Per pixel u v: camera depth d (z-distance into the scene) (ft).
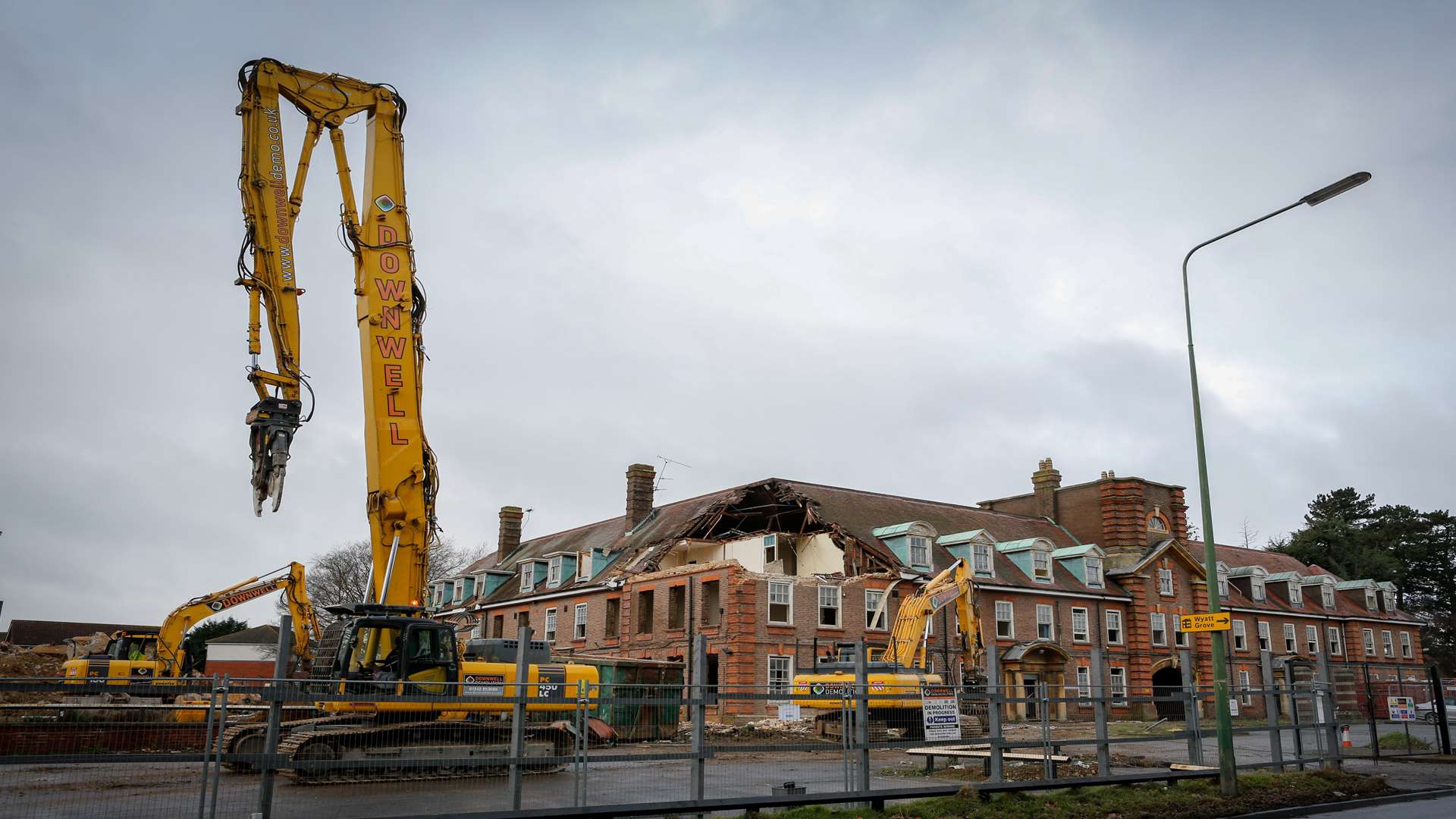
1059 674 156.56
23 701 82.02
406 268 66.18
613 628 158.81
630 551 168.45
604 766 67.05
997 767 54.49
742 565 147.54
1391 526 299.58
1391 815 55.83
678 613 142.61
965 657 127.54
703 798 44.32
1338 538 287.69
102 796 48.42
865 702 50.16
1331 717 75.92
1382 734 124.06
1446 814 56.49
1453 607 297.12
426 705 47.39
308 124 64.90
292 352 60.39
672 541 157.79
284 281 61.11
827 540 153.69
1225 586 195.62
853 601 142.00
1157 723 135.23
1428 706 144.25
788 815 45.19
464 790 52.31
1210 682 178.81
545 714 62.95
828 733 96.07
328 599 263.29
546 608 177.17
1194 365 64.49
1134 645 171.53
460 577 212.64
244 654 301.63
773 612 136.36
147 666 109.29
